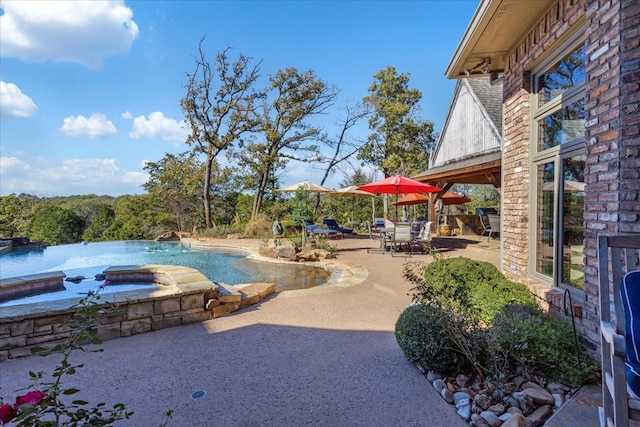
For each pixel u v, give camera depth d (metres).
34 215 24.94
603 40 3.06
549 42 4.29
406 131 26.23
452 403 2.73
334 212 25.70
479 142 14.02
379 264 9.25
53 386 1.71
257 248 13.11
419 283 3.95
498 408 2.57
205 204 20.92
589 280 3.31
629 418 1.67
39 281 6.20
